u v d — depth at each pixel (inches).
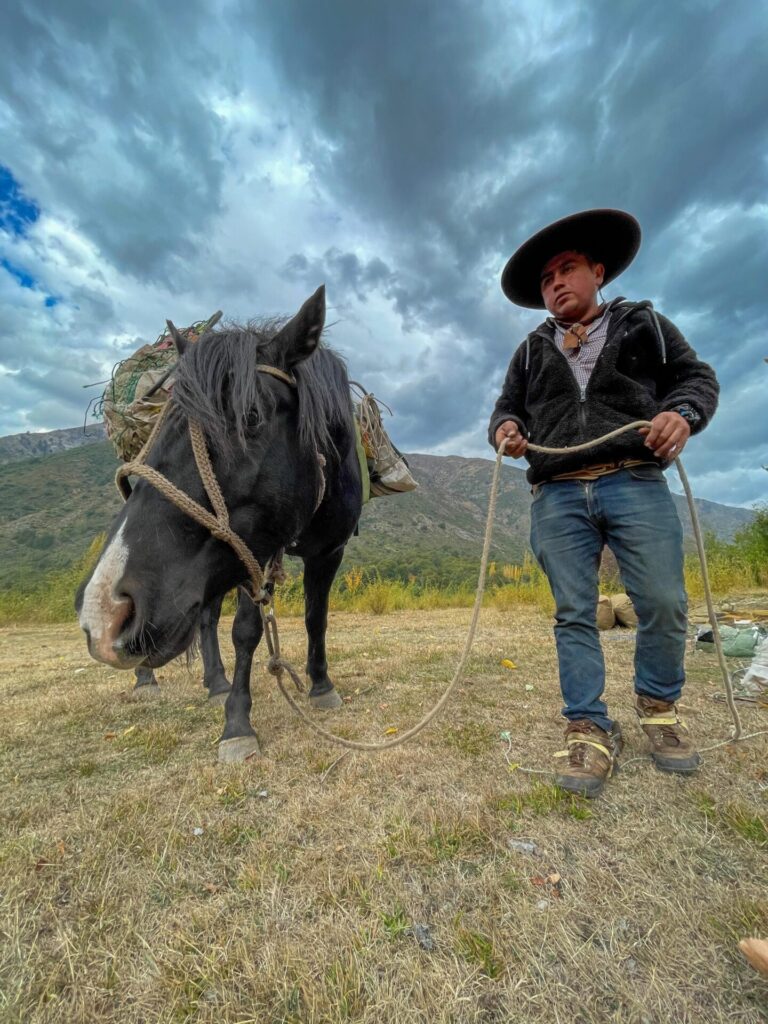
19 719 126.3
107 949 49.1
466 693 130.9
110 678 178.2
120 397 106.0
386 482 128.7
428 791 77.5
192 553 66.6
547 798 73.9
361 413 122.7
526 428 93.0
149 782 85.0
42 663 231.1
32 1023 41.6
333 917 52.6
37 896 56.6
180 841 66.2
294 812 72.7
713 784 77.4
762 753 86.7
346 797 76.4
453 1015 41.6
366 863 60.9
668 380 86.0
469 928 50.7
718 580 343.0
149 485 66.9
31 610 467.2
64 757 98.7
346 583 490.6
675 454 77.2
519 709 117.0
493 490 80.4
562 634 86.1
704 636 183.8
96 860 62.6
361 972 45.5
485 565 75.1
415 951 48.1
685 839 63.9
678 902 53.5
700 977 45.0
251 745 94.2
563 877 57.6
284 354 77.6
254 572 73.0
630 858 60.6
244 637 100.6
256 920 52.5
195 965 46.8
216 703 133.0
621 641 207.2
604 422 82.4
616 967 46.1
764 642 143.2
